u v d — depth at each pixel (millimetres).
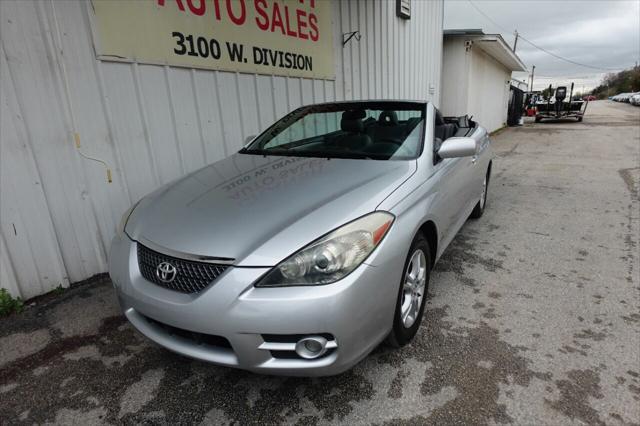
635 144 12039
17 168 2859
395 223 2039
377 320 1930
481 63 15195
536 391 2039
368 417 1904
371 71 7320
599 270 3436
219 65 4246
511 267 3521
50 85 2963
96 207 3361
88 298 3090
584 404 1949
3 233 2844
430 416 1899
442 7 10578
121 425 1899
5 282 2896
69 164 3146
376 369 2219
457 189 3137
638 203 5508
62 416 1961
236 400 2029
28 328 2697
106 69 3291
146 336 2039
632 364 2230
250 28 4535
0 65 2697
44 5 2871
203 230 1969
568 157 9852
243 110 4621
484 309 2826
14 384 2182
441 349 2383
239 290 1717
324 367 1775
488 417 1885
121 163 3494
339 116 3279
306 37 5422
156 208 2346
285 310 1682
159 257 1950
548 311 2793
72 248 3254
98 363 2340
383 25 7504
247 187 2383
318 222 1873
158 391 2107
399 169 2492
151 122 3693
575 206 5434
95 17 3156
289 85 5266
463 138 2744
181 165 4027
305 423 1881
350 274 1771
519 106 22656
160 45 3654
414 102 3297
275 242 1801
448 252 3883
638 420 1852
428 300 2961
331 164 2660
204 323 1751
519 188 6602
